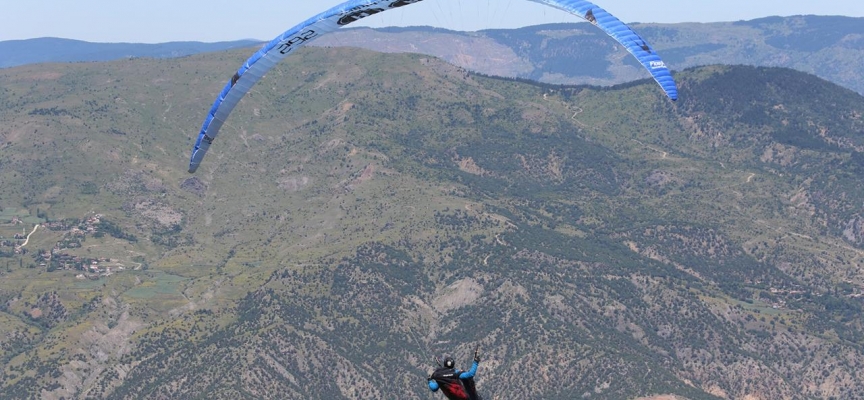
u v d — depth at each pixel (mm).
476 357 48094
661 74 66562
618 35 68438
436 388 48219
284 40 73438
